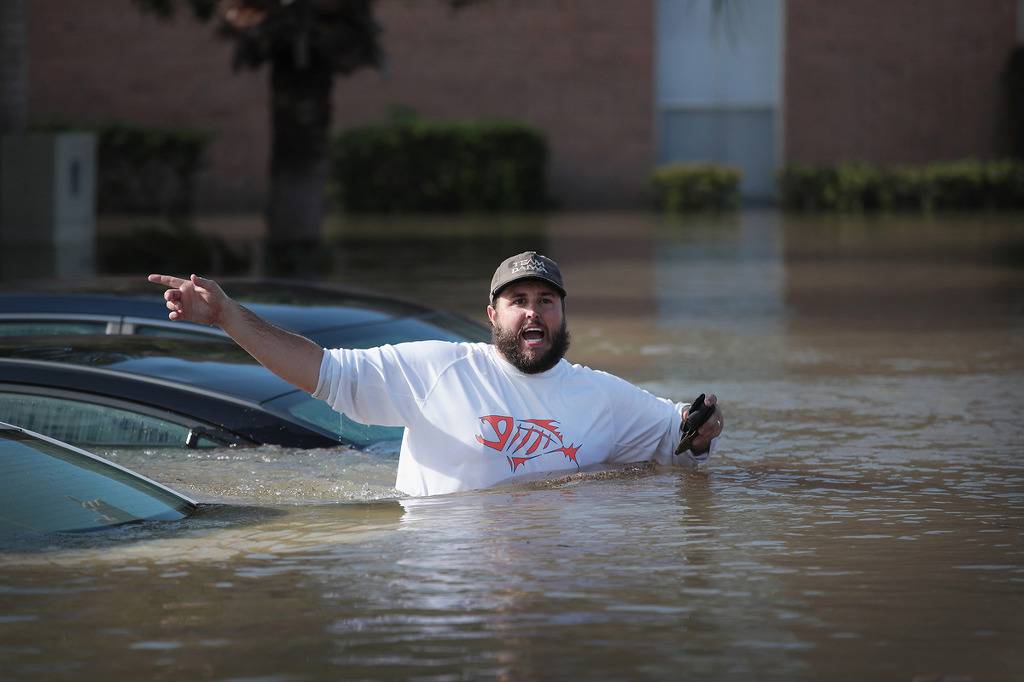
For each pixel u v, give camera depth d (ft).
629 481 29.17
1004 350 53.83
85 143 114.42
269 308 39.29
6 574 20.79
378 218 161.89
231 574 20.98
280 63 96.94
